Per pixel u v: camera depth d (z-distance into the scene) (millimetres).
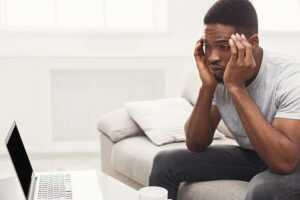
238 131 1507
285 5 3512
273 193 1214
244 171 1548
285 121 1259
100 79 3357
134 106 2340
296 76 1309
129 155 2076
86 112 3387
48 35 3268
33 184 1391
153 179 1516
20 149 1422
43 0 3363
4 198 1330
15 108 3273
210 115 1557
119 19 3471
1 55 3168
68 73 3311
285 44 3445
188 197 1543
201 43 1522
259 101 1376
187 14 3385
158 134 2129
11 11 3336
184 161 1521
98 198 1259
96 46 3326
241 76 1294
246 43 1272
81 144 3402
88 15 3432
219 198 1420
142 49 3377
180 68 3395
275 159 1240
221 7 1317
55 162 3088
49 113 3318
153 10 3490
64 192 1305
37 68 3250
